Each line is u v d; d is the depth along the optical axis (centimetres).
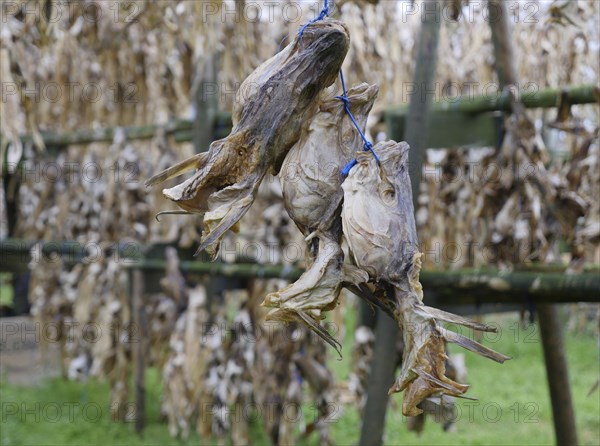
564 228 411
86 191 719
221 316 547
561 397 463
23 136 704
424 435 595
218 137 520
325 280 157
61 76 650
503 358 145
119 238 664
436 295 425
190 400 540
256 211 577
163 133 589
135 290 584
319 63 164
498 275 379
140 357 586
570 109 396
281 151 169
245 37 466
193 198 170
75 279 723
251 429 622
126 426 603
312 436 598
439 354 150
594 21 570
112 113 754
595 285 341
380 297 162
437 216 551
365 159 162
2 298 1327
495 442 571
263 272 495
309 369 531
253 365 541
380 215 157
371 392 407
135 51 690
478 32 644
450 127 420
